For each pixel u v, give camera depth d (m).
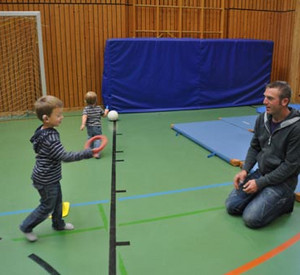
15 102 7.61
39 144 2.47
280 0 9.45
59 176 2.61
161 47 7.67
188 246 2.66
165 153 4.92
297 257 2.52
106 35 7.96
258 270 2.37
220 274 2.33
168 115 7.52
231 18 9.09
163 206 3.32
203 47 7.95
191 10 8.77
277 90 2.69
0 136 5.85
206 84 8.20
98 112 4.79
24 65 7.48
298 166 2.79
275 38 9.72
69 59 7.82
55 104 2.45
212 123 6.35
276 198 2.86
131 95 7.72
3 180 3.98
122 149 5.10
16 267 2.42
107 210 3.24
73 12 7.63
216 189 3.72
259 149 3.18
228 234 2.82
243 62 8.45
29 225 2.66
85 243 2.70
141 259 2.50
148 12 8.46
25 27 7.30
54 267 2.42
